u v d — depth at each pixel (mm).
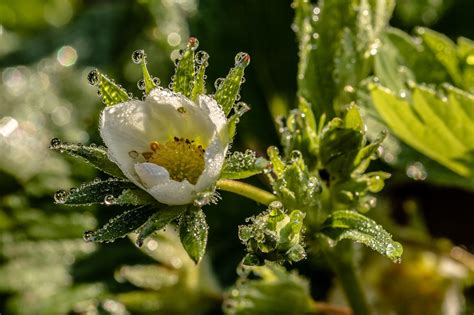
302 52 284
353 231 252
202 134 244
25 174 335
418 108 286
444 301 312
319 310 288
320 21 286
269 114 342
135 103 242
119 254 324
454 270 314
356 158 259
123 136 241
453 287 313
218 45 342
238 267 309
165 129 244
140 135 243
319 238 257
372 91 285
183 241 236
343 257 271
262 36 343
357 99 286
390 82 303
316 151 260
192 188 237
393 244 246
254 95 343
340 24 286
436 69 310
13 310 317
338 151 258
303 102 262
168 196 237
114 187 242
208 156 236
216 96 242
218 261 323
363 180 260
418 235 319
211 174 238
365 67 287
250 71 343
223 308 297
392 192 338
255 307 288
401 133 293
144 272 311
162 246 312
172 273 311
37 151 340
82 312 315
